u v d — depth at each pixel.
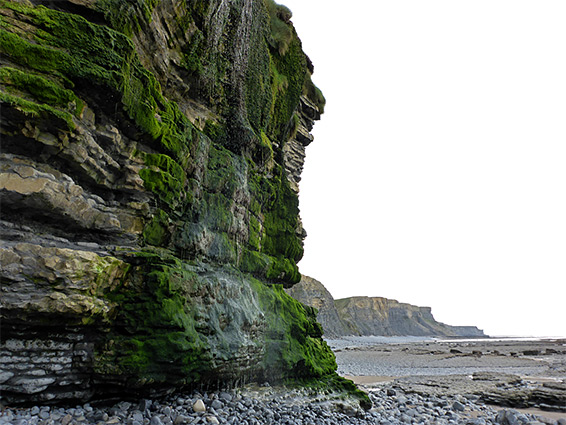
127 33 8.77
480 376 23.97
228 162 12.52
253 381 11.02
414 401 14.85
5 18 6.56
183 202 9.85
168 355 7.64
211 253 10.84
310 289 129.12
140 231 8.50
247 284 12.30
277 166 16.95
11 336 6.27
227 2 13.49
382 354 50.47
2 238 6.20
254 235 14.18
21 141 6.27
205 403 8.55
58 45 6.96
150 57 10.12
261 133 15.38
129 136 8.50
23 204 6.32
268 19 17.48
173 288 8.16
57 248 6.46
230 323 10.20
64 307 6.38
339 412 10.84
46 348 6.63
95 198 7.71
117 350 7.31
